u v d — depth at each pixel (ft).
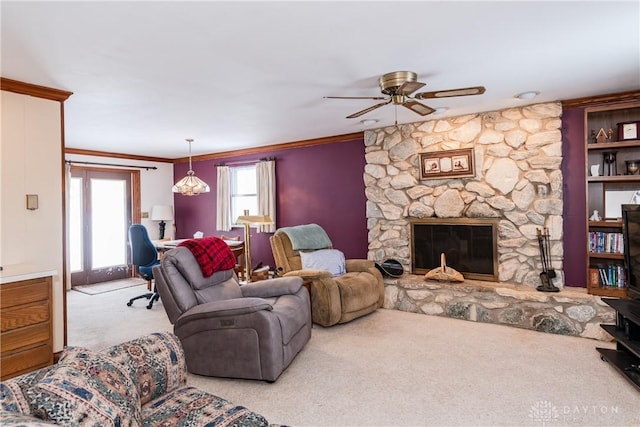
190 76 9.27
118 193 21.75
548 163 12.60
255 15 6.36
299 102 11.78
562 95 11.84
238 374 8.75
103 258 21.04
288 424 7.09
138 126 14.66
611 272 11.67
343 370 9.39
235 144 19.34
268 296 10.96
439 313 13.71
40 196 9.95
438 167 14.64
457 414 7.37
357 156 17.38
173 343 5.96
